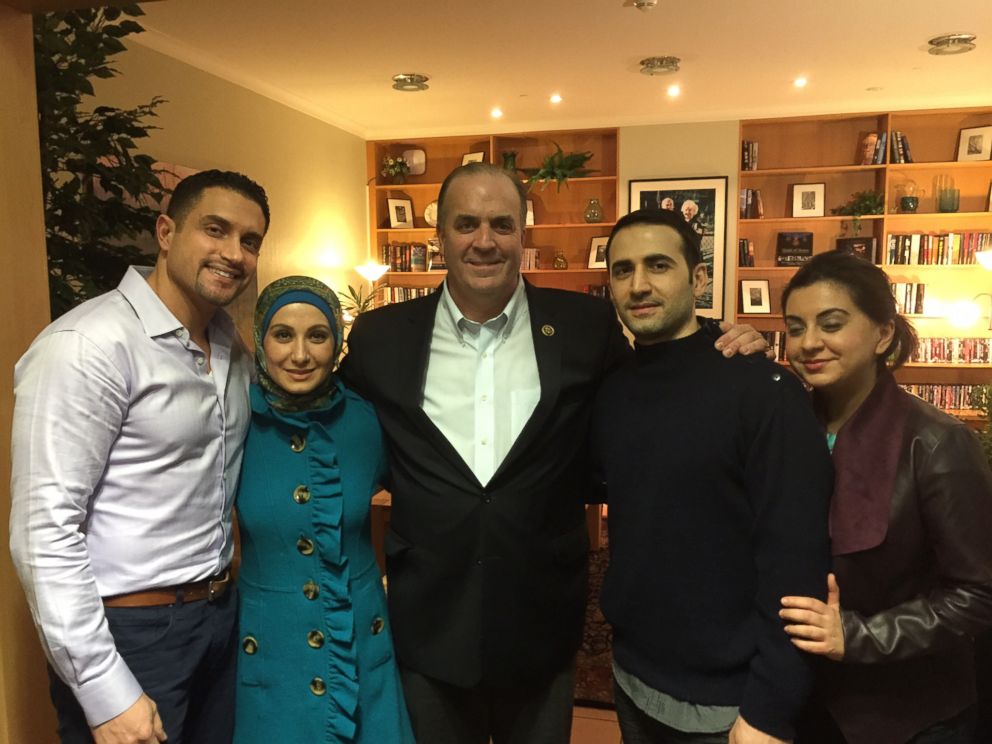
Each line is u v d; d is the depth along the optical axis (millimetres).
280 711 1345
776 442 1187
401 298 6379
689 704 1272
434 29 3625
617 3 3318
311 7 3291
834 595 1172
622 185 5855
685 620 1268
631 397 1371
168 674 1281
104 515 1236
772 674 1147
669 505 1273
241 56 4008
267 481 1388
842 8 3434
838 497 1203
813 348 1227
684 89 4922
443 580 1436
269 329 1361
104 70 2002
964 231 5520
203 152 4043
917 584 1208
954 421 1185
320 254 5488
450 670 1424
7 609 1388
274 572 1380
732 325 1377
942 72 4566
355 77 4488
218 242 1275
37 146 1438
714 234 5730
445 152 6371
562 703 1534
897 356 1265
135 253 2186
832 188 5734
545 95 5023
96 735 1147
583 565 1571
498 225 1439
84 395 1158
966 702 1234
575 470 1528
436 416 1497
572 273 6168
